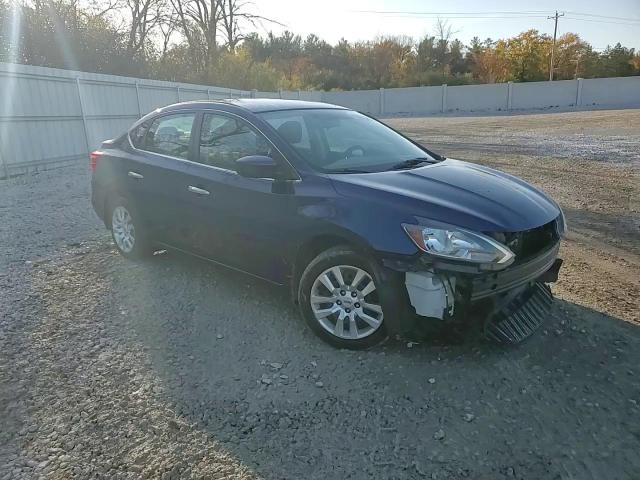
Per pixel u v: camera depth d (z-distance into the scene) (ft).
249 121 13.73
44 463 8.43
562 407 9.64
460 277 10.11
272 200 12.57
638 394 9.99
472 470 8.16
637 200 26.76
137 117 55.06
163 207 15.81
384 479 8.02
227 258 14.24
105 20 81.46
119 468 8.30
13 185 35.37
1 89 38.29
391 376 10.71
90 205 28.09
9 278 16.61
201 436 9.04
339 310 11.75
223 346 12.07
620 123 78.07
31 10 71.61
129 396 10.21
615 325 12.78
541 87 144.77
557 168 37.42
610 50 200.03
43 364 11.38
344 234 11.22
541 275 11.97
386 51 214.69
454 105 149.28
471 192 11.51
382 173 12.47
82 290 15.51
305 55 219.61
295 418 9.48
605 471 8.10
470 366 11.01
